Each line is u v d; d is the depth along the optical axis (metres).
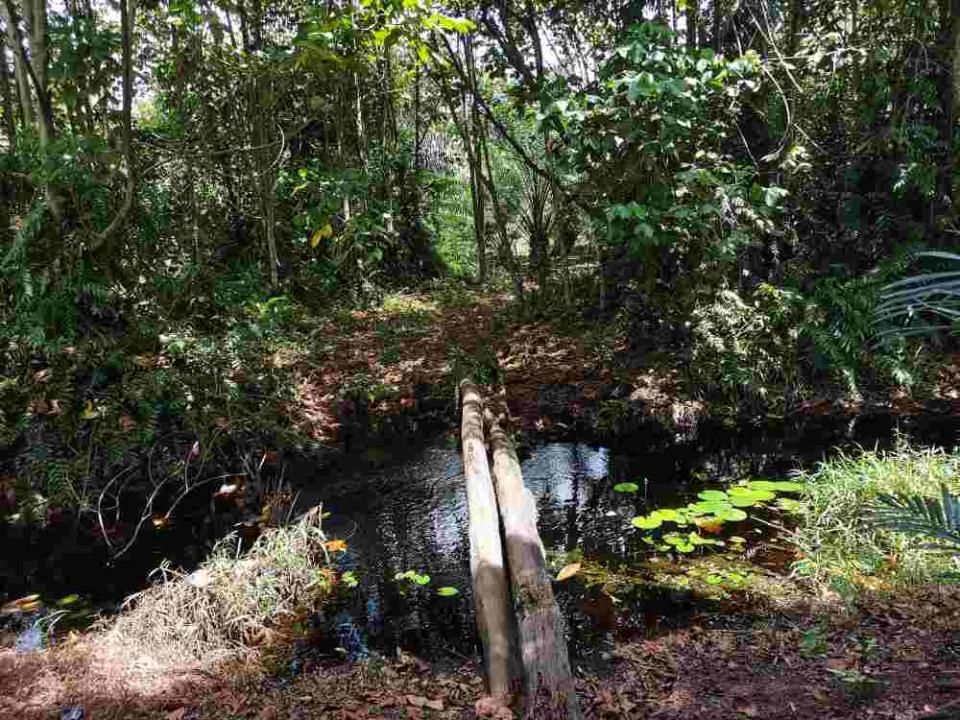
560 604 3.03
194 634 2.76
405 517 3.97
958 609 2.64
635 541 3.60
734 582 3.12
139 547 3.72
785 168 5.82
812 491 3.78
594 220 6.19
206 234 8.43
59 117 6.37
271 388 5.32
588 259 8.62
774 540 3.51
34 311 4.85
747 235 5.58
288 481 4.49
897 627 2.56
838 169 6.30
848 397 5.42
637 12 6.96
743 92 6.06
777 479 4.36
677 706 2.19
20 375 4.64
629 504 4.08
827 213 6.34
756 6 6.41
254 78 5.29
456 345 7.00
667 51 5.27
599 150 5.62
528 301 8.45
